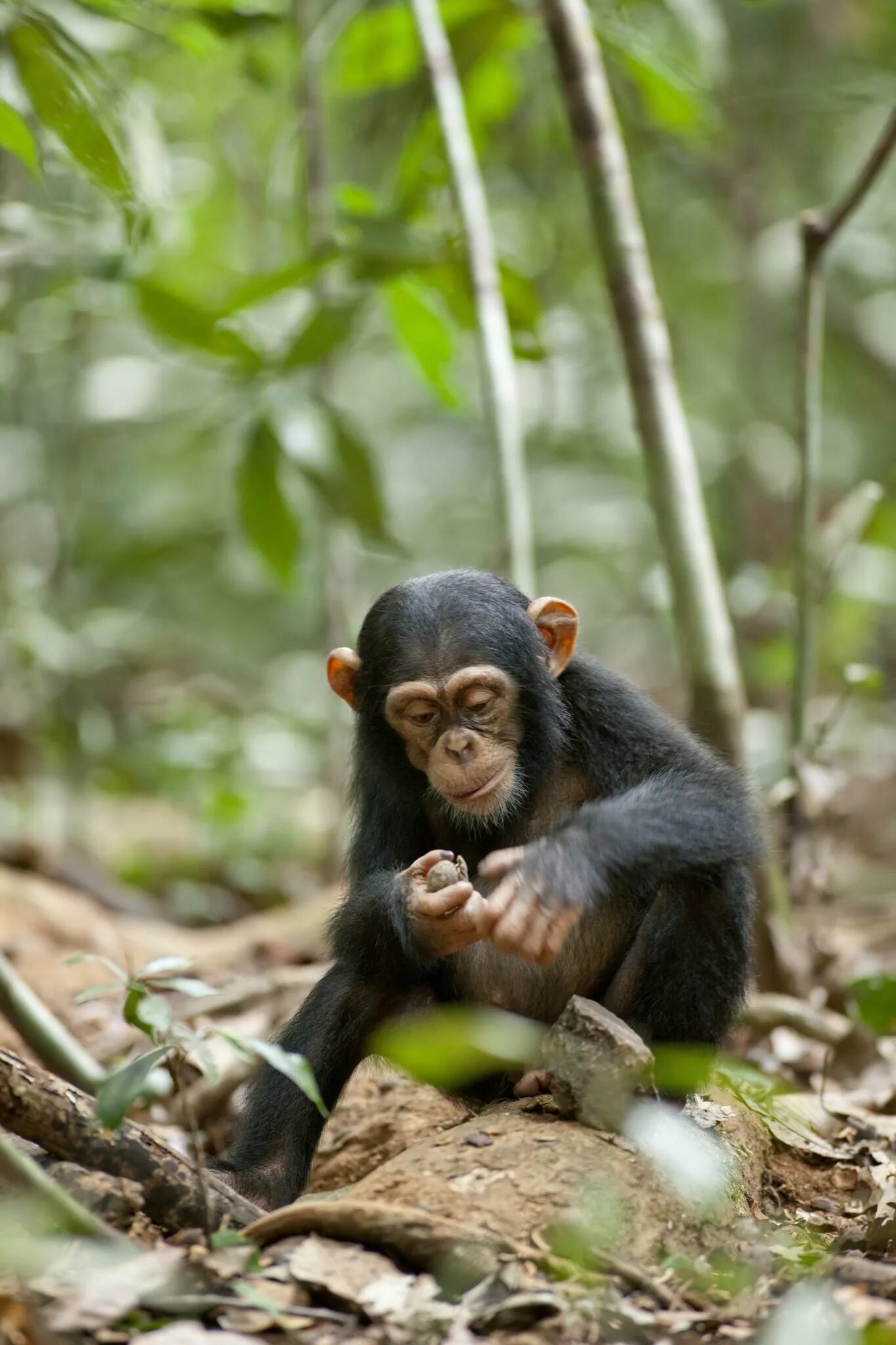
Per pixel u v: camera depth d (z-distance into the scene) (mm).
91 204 15648
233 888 18375
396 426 30844
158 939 13945
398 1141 8938
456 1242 6199
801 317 11898
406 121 19047
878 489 12438
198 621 29297
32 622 19188
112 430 27109
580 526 26688
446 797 8750
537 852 7473
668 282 25781
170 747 20562
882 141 11219
